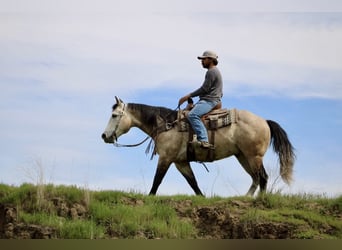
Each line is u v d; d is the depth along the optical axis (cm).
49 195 1520
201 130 1662
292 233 1421
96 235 1396
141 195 1599
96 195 1565
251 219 1453
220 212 1493
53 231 1399
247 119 1678
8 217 1444
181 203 1551
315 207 1541
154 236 1416
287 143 1691
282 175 1677
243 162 1716
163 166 1700
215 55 1723
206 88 1683
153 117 1739
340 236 1416
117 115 1744
